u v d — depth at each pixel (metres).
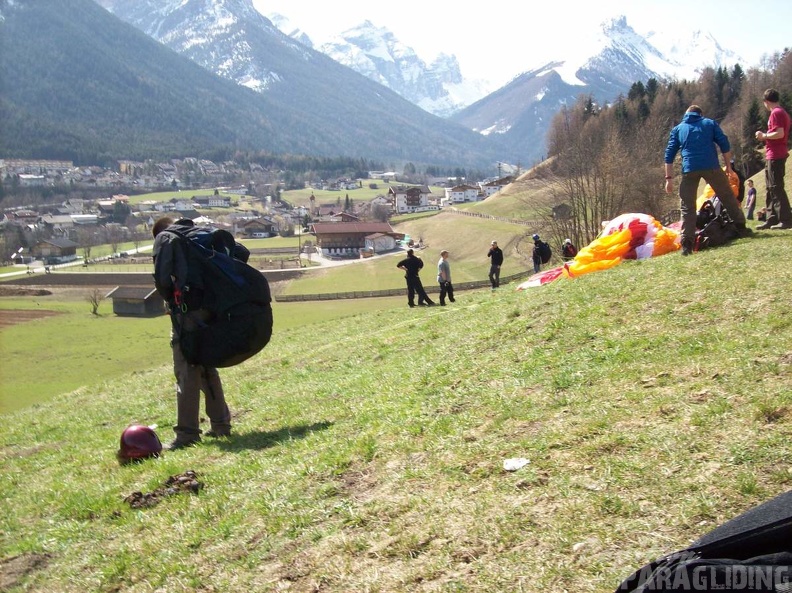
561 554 5.03
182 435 10.09
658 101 130.00
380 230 155.00
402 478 6.88
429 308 26.58
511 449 6.85
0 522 8.73
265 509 6.93
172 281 9.21
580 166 60.25
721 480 5.42
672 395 7.15
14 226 168.00
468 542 5.46
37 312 87.38
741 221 14.23
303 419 10.20
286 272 118.88
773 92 15.01
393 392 10.16
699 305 9.91
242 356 9.43
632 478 5.73
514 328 11.68
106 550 7.08
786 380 6.87
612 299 11.51
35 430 15.80
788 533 3.35
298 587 5.57
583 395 7.84
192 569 6.25
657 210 56.59
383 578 5.34
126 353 60.56
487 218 145.88
